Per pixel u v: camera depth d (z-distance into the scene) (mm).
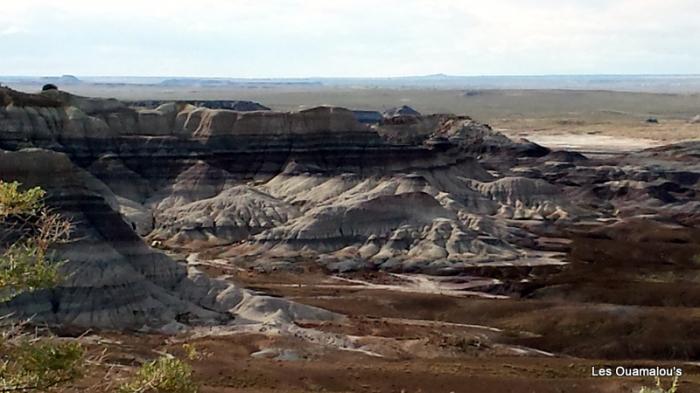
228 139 146250
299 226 113375
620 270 103562
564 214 141875
